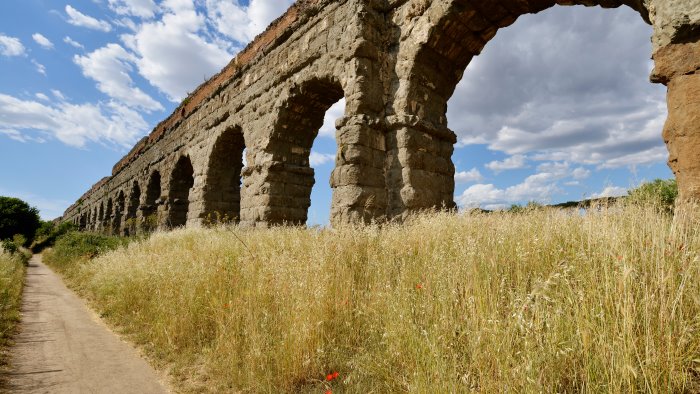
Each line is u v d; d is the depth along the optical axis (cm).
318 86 1207
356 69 941
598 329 232
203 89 2041
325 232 714
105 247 1639
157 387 385
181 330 490
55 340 536
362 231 685
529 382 212
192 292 531
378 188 904
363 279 510
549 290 277
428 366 271
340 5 1062
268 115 1348
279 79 1296
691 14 425
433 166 947
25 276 1301
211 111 1842
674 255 266
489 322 263
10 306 698
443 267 371
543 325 255
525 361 222
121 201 3334
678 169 434
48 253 2245
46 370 422
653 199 356
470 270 335
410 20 952
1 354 462
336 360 367
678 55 439
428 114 973
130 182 3066
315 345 376
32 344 514
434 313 326
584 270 297
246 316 447
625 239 294
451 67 999
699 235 293
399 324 341
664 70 450
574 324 252
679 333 223
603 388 214
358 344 391
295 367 352
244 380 366
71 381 395
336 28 1061
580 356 237
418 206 882
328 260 516
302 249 621
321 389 330
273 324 423
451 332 295
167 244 1091
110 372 422
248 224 1358
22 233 3262
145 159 2788
